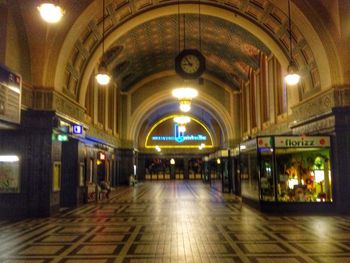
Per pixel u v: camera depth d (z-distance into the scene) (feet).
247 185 46.32
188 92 51.39
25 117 36.63
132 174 92.53
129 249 21.76
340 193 36.47
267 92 60.08
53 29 36.50
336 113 36.27
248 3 43.27
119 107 89.56
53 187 37.70
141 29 57.57
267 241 23.76
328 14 36.58
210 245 22.71
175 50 71.72
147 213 38.42
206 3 45.91
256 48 59.06
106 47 47.50
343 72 36.45
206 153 129.08
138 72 82.23
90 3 37.01
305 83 43.50
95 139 59.31
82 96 47.29
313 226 29.50
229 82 85.15
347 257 19.43
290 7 37.70
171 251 21.18
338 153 36.42
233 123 86.79
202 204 47.37
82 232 27.53
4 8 33.14
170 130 130.41
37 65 37.06
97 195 51.88
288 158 38.99
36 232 27.66
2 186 36.35
